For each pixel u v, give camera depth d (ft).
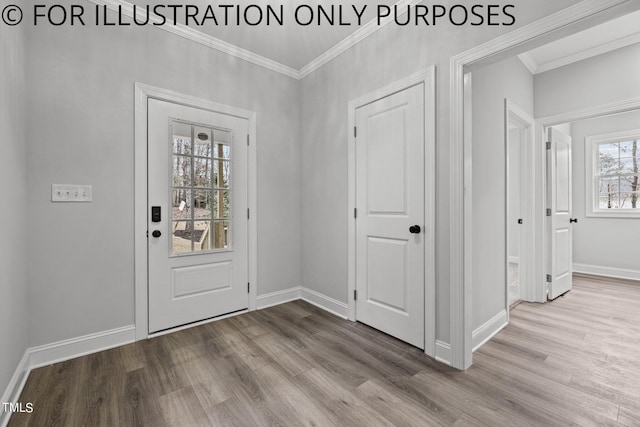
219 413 4.76
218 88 8.71
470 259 6.14
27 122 5.95
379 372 5.90
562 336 7.48
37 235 6.09
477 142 7.12
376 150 7.80
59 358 6.32
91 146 6.70
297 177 10.63
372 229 7.95
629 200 13.33
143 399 5.09
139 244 7.32
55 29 6.31
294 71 10.43
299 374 5.84
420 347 6.79
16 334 5.27
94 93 6.73
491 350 6.79
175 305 7.97
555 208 10.41
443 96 6.26
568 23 4.60
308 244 10.37
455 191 6.01
